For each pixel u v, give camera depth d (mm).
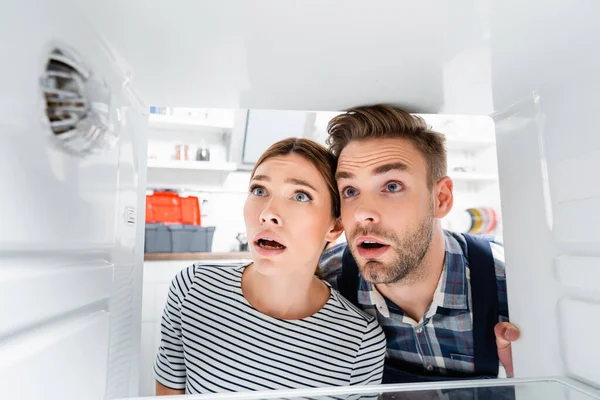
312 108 798
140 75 619
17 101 331
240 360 922
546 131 656
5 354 304
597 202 548
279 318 959
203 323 968
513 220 742
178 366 1043
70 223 436
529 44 525
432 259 961
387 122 838
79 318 469
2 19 308
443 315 974
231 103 750
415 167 879
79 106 450
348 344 920
